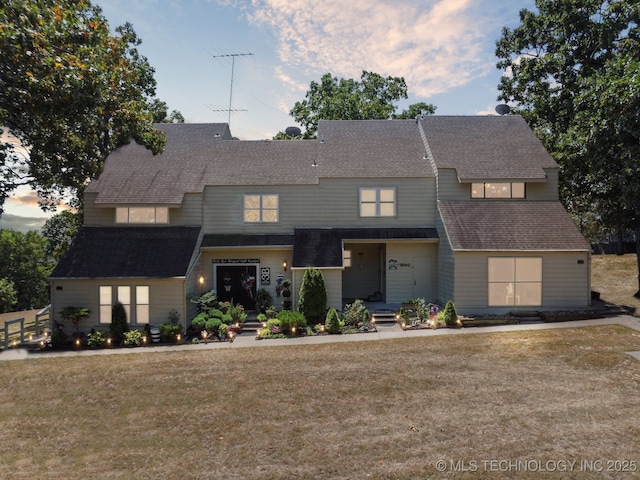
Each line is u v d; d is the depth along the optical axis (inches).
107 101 604.4
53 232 1947.6
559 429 303.0
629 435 291.3
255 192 783.7
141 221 779.4
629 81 619.5
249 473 259.9
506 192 785.6
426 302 785.6
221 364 494.3
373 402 363.3
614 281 971.9
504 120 906.7
